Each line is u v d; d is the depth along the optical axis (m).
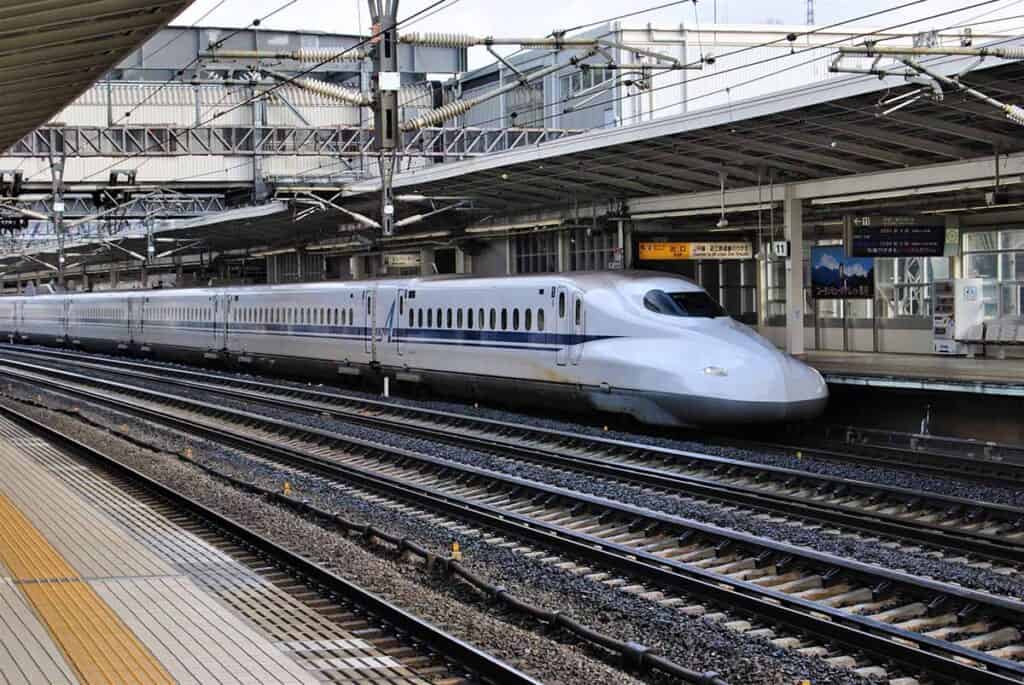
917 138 25.30
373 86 24.94
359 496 20.22
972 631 11.58
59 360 63.16
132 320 62.41
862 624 11.30
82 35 13.75
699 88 51.50
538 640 10.83
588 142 28.70
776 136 25.91
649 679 10.21
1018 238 32.44
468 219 46.56
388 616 11.47
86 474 20.81
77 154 41.62
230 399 38.12
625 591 13.28
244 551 15.08
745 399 24.30
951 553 15.22
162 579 12.19
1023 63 19.39
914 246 31.47
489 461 23.09
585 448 24.77
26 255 78.94
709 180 32.69
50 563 12.89
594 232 39.59
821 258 34.16
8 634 9.97
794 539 15.75
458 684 9.65
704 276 40.53
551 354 28.81
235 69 28.52
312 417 32.03
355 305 38.88
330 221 50.75
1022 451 23.05
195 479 21.27
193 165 52.59
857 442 27.03
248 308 48.00
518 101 52.72
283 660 9.35
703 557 15.06
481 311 31.86
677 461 22.42
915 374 26.53
